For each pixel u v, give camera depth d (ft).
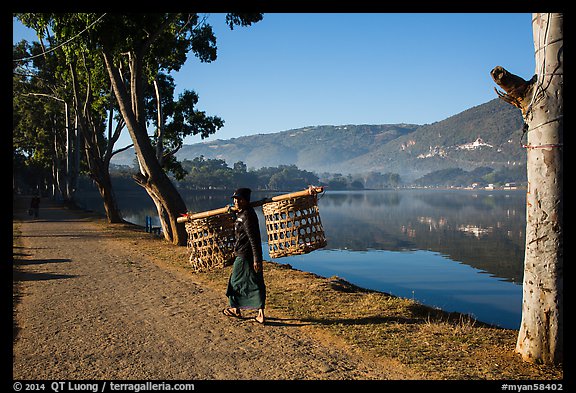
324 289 31.55
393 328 22.21
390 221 218.59
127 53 63.46
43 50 96.94
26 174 320.09
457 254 107.34
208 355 18.93
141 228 92.07
